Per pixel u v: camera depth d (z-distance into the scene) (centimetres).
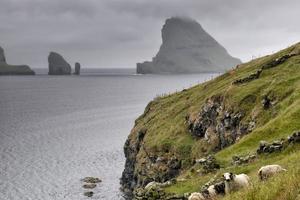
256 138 5166
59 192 9350
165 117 10288
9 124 18962
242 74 9762
